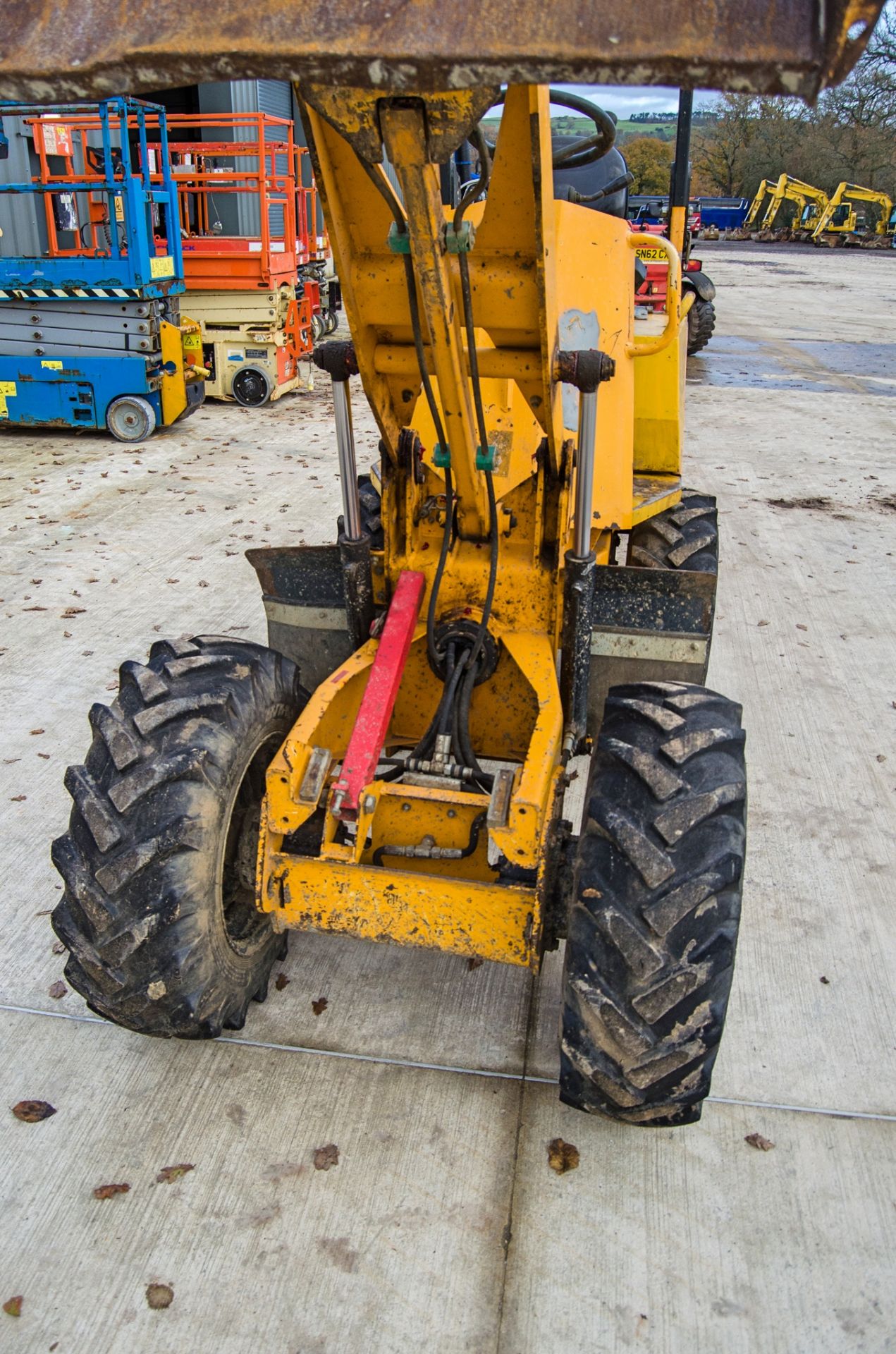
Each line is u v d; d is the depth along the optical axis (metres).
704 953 2.23
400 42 1.27
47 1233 2.42
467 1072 2.87
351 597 2.93
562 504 2.71
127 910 2.42
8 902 3.47
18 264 8.64
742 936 3.40
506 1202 2.50
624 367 3.68
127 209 8.38
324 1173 2.57
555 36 1.24
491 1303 2.28
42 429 9.81
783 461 9.47
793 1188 2.57
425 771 2.74
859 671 5.25
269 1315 2.25
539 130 1.90
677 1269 2.36
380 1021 3.04
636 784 2.40
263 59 1.29
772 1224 2.47
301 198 11.98
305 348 11.97
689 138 5.35
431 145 1.75
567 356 2.41
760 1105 2.80
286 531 7.00
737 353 16.03
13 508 7.35
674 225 5.56
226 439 9.54
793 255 38.78
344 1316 2.25
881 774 4.34
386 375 2.58
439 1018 3.05
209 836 2.52
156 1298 2.27
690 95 5.25
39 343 9.02
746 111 51.69
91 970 2.44
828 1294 2.32
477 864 2.78
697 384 13.28
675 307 3.57
